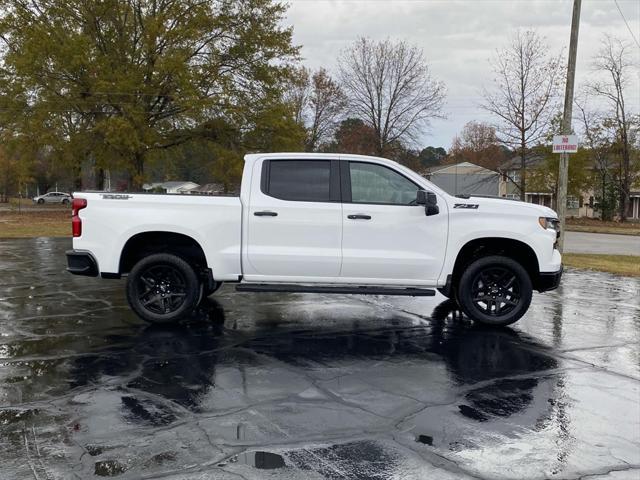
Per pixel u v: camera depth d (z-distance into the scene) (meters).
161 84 31.27
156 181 67.12
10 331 6.43
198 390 4.63
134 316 7.23
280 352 5.78
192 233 6.46
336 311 7.82
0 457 3.41
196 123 33.31
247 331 6.62
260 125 33.16
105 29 33.88
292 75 35.09
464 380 4.99
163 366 5.25
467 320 7.38
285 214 6.44
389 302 8.54
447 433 3.86
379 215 6.45
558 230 6.89
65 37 30.34
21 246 16.05
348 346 6.04
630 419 4.16
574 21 13.73
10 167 51.28
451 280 6.59
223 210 6.47
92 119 32.47
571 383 4.94
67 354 5.58
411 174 6.58
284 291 6.50
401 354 5.77
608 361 5.62
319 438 3.75
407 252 6.50
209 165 36.19
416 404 4.40
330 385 4.81
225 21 32.44
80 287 9.30
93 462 3.36
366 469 3.33
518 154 38.84
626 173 46.38
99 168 34.34
